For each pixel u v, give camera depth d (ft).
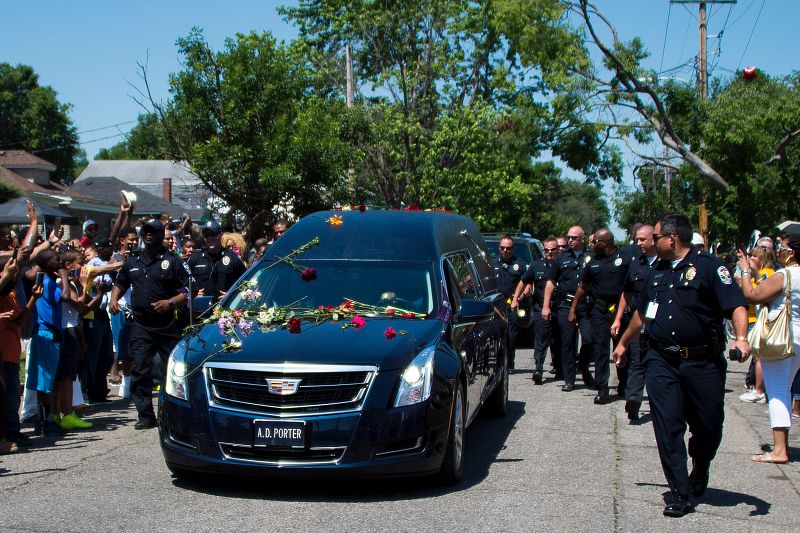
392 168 107.24
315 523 17.99
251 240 58.54
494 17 115.65
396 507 19.27
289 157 57.26
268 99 58.18
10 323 25.20
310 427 19.27
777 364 24.35
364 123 77.41
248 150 56.85
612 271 33.45
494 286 31.83
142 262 28.43
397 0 121.19
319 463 19.30
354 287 23.61
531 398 35.47
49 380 27.17
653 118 109.40
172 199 195.72
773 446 26.11
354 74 124.26
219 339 21.07
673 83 107.04
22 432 28.22
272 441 19.35
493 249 57.72
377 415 19.38
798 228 53.31
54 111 239.09
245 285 24.07
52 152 239.50
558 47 110.11
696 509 19.54
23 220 61.05
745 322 18.85
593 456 24.68
